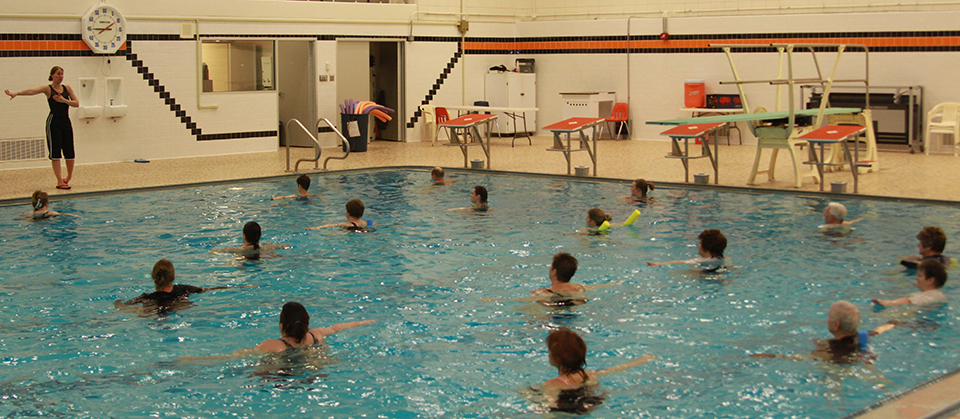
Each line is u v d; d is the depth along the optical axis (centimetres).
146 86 1416
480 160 1308
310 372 448
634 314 545
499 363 461
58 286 621
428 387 427
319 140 1650
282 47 1653
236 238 788
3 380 437
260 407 402
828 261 678
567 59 1850
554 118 1895
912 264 654
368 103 1591
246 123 1553
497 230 817
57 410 398
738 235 783
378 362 463
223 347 489
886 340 486
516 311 556
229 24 1497
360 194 1060
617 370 445
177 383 432
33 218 895
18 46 1270
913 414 352
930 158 1340
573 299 579
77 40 1330
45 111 1315
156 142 1445
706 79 1667
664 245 743
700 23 1659
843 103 1479
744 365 450
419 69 1778
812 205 947
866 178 1130
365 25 1680
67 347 488
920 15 1420
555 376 439
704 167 1288
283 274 657
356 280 638
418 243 762
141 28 1395
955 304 551
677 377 434
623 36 1762
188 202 1002
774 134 1077
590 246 742
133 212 932
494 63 1902
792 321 526
